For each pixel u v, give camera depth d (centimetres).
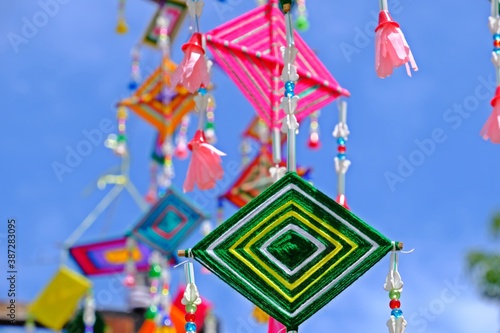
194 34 502
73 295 896
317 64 599
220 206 891
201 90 518
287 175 456
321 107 591
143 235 873
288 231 454
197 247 452
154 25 956
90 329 891
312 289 450
